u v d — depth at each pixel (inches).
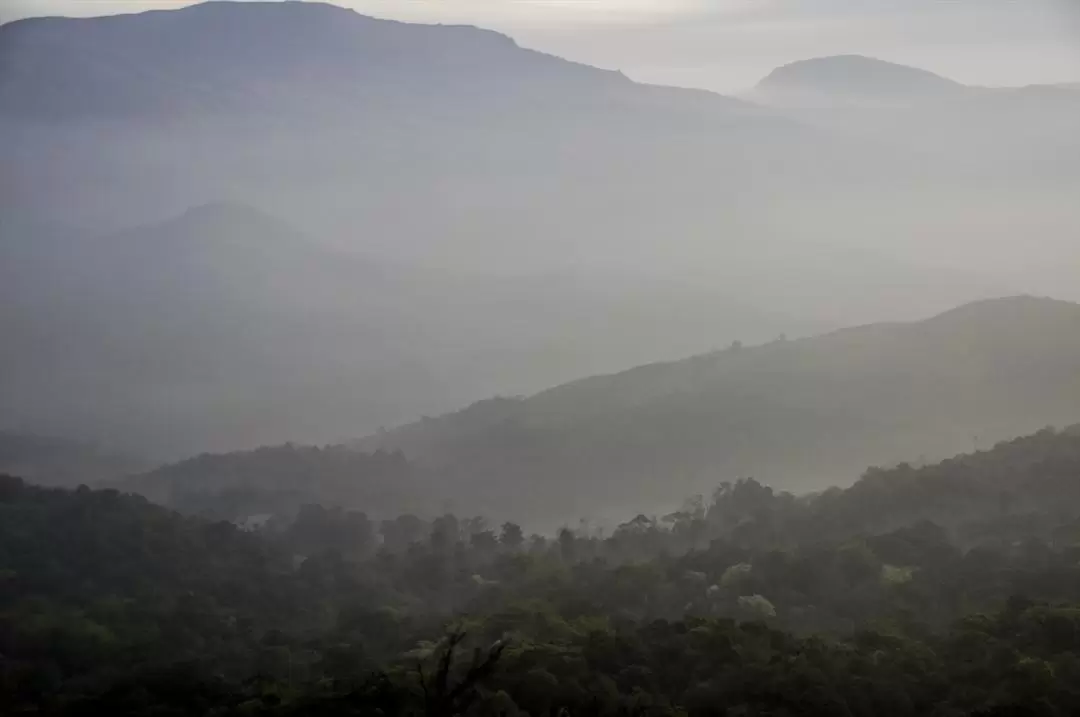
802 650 1713.8
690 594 2389.3
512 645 1769.2
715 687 1596.9
